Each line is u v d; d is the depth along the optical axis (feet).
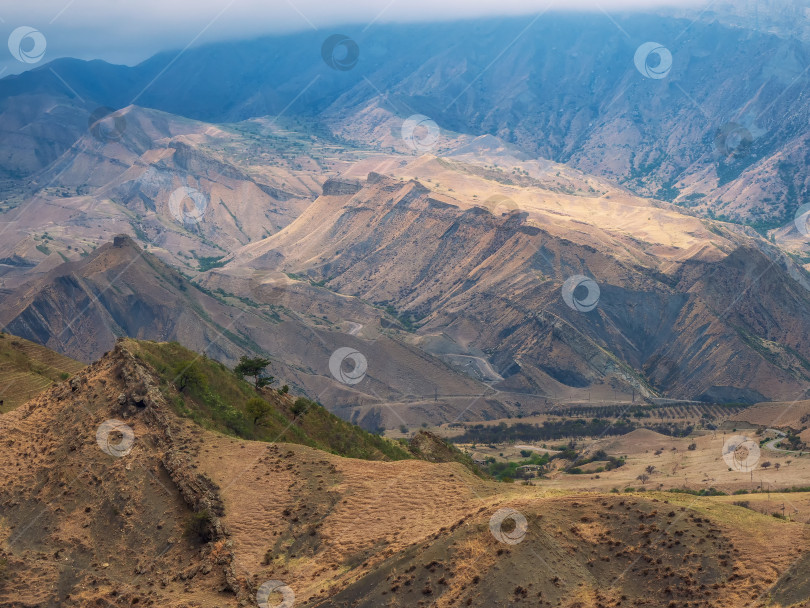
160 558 167.12
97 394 211.61
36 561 162.40
